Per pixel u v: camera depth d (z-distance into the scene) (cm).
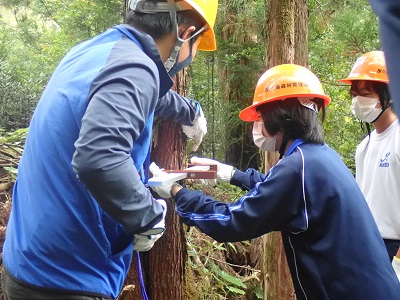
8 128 531
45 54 966
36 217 145
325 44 618
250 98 688
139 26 163
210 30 179
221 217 190
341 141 599
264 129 206
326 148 198
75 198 143
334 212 183
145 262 257
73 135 143
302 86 195
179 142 242
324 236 185
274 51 342
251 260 438
